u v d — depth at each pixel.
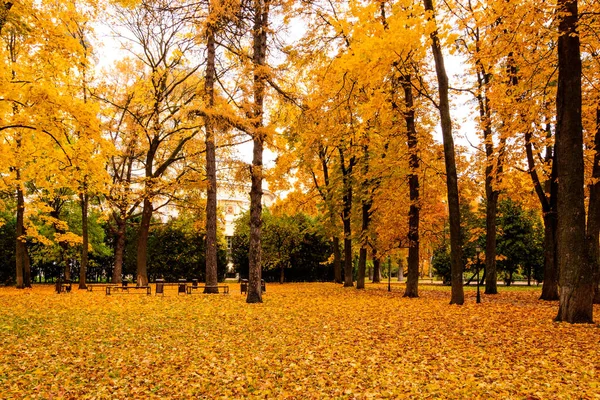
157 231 37.16
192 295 19.45
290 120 17.91
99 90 25.30
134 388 5.91
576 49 10.62
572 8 10.71
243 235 40.97
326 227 28.56
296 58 15.12
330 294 20.67
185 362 7.19
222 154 25.56
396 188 19.98
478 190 21.92
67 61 14.02
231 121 15.95
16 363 7.06
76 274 39.91
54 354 7.65
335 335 9.23
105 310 13.39
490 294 21.81
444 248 35.69
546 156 19.58
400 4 13.34
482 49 13.53
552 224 17.95
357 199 24.56
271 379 6.28
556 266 17.88
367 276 57.62
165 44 26.12
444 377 6.18
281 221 38.00
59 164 16.44
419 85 19.20
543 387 5.70
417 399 5.36
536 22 11.55
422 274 56.84
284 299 17.39
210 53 18.75
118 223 31.58
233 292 22.16
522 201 21.08
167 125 26.89
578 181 10.62
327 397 5.48
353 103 14.03
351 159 25.72
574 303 10.67
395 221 20.28
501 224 33.94
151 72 27.27
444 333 9.38
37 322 10.85
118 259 31.50
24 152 16.17
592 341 8.41
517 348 7.92
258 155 16.28
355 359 7.25
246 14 16.22
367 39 11.87
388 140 19.95
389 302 16.09
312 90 16.14
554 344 8.20
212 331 9.77
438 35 13.43
